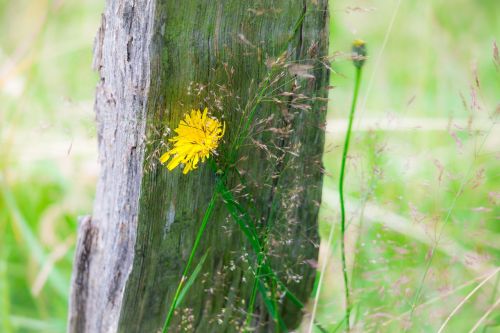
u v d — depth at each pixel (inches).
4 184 38.5
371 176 32.0
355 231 32.7
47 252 39.6
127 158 29.2
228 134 29.0
